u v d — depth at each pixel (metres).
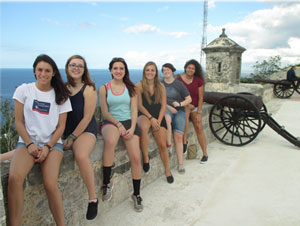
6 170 1.65
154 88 2.91
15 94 1.75
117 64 2.44
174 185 2.99
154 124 2.83
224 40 8.55
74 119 2.11
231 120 4.59
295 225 2.23
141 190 2.88
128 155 2.56
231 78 8.70
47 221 1.86
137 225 2.23
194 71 3.57
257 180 3.13
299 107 8.76
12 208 1.55
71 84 2.09
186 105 3.46
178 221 2.29
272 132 5.35
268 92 10.45
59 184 1.92
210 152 4.17
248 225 2.25
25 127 1.78
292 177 3.19
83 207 2.16
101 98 2.51
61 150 1.85
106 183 2.31
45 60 1.73
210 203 2.61
